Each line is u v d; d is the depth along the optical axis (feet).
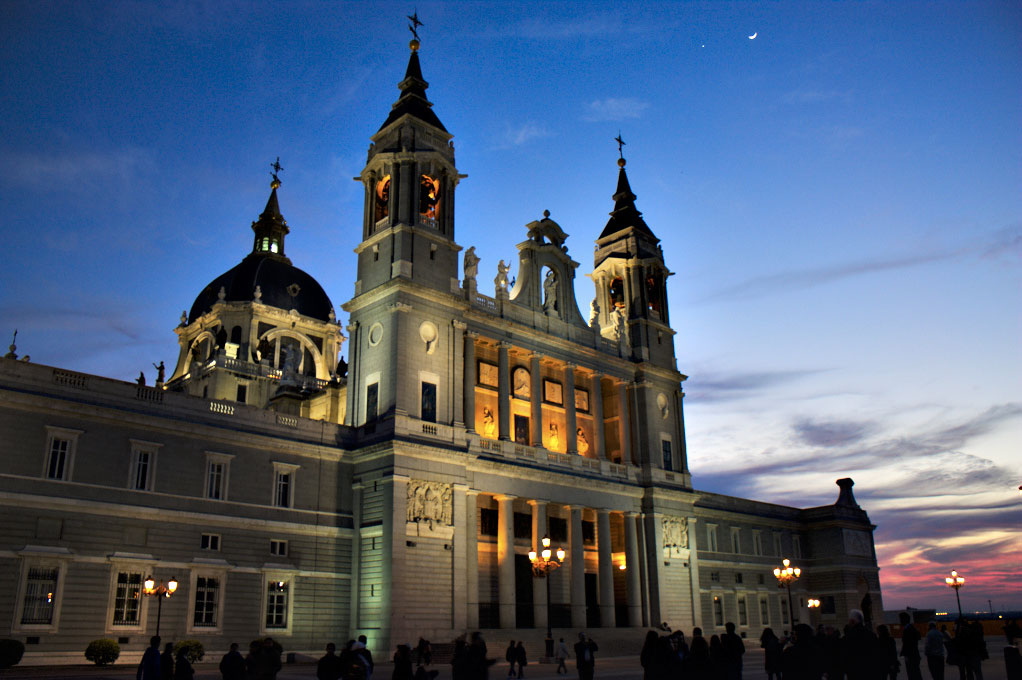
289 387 271.69
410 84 224.74
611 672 146.82
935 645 90.48
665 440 259.39
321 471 184.44
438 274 205.57
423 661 153.38
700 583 266.36
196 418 167.22
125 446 155.53
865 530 330.75
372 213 212.23
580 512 223.10
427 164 212.43
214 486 166.61
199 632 155.43
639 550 240.53
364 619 176.45
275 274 345.10
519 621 210.59
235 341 325.21
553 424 236.43
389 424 185.26
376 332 198.29
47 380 148.46
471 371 208.64
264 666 76.79
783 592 302.86
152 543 154.30
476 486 197.88
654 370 260.42
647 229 285.64
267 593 167.43
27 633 136.36
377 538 179.22
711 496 286.66
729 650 77.66
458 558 185.88
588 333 248.52
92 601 144.56
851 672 70.08
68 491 146.10
